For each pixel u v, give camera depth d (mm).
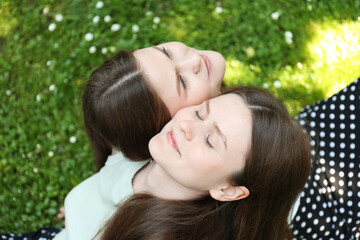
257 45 3283
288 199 1836
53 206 3070
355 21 3449
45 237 2725
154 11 3479
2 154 3221
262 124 1666
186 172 1744
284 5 3416
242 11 3396
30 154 3193
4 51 3580
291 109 3039
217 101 1778
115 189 2057
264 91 1819
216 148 1677
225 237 1935
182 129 1721
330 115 2523
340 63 3303
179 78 2115
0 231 3080
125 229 1883
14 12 3650
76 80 3320
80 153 3150
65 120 3236
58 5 3594
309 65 3270
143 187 2010
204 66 2189
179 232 1851
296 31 3320
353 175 2361
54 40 3469
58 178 3115
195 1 3484
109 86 2123
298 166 1759
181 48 2195
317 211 2252
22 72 3441
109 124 2176
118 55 2229
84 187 2273
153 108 2078
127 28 3395
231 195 1793
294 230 2252
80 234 2164
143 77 2053
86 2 3547
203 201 1932
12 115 3326
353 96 2545
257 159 1667
